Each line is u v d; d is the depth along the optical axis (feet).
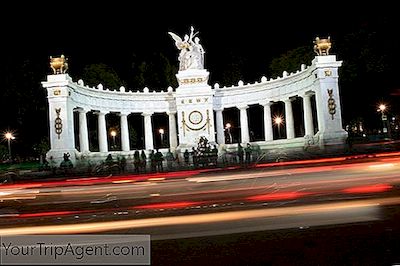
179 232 36.35
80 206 58.90
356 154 131.75
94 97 187.21
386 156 115.14
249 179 80.12
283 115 283.79
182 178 100.07
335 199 47.70
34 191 90.22
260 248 30.22
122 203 59.00
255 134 287.48
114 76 241.35
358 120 233.96
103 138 194.80
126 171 140.56
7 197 79.51
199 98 199.41
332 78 164.76
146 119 211.20
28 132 220.64
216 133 221.87
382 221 35.24
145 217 45.01
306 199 49.52
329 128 163.12
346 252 28.07
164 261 28.50
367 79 209.67
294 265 26.37
